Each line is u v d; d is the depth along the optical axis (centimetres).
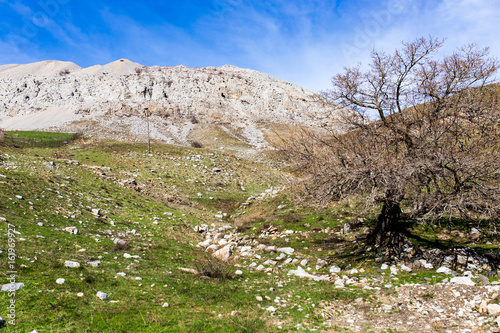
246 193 4128
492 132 1010
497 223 1174
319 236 1706
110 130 11338
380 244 1258
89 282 846
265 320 750
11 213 1339
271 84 19438
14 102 15800
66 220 1537
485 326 636
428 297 822
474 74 1045
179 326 666
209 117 14625
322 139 1233
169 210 2598
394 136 1087
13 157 2638
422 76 1109
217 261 1423
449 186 1010
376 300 859
